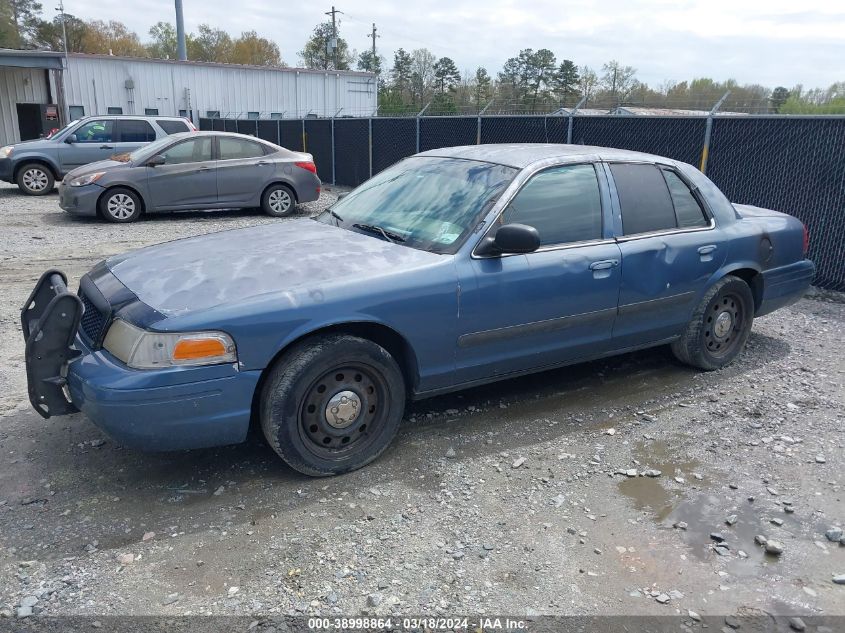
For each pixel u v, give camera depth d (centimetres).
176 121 1677
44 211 1331
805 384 508
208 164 1244
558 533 320
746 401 475
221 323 320
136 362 313
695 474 377
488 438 412
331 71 3591
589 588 283
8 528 313
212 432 329
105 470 365
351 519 326
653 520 333
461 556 301
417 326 370
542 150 459
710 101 1095
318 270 363
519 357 418
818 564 302
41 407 334
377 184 486
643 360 552
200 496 343
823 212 805
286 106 3472
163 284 351
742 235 513
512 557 302
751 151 870
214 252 397
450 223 405
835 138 780
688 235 482
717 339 523
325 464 357
